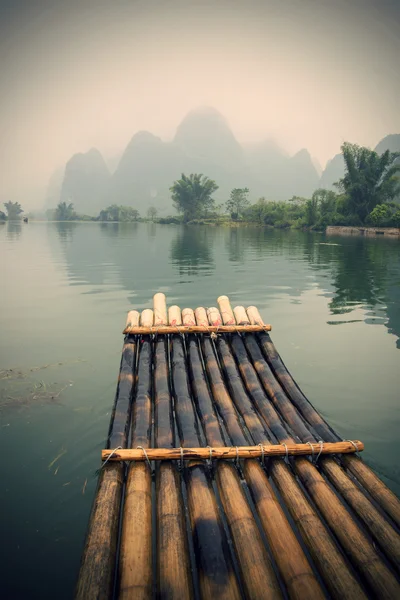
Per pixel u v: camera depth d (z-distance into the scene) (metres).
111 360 5.83
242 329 5.38
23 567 2.54
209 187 82.12
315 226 47.19
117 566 2.33
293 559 2.26
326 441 3.47
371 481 2.91
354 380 5.18
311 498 2.83
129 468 3.04
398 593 2.07
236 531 2.45
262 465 3.20
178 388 4.21
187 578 2.18
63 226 65.31
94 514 2.55
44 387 4.96
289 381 4.47
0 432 3.99
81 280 12.45
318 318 7.95
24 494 3.14
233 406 3.97
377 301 9.48
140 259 18.23
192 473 2.99
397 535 2.40
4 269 14.89
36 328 7.40
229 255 19.98
